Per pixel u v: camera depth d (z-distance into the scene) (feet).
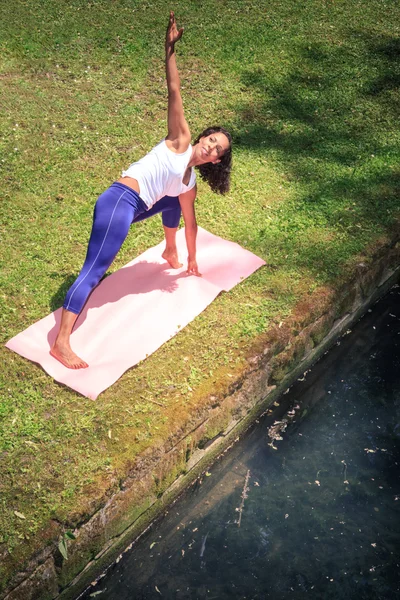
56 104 25.99
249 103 27.09
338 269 19.77
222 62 29.27
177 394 16.05
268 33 31.60
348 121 26.66
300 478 16.94
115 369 16.53
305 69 29.50
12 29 30.04
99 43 29.71
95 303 18.40
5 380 16.30
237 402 17.04
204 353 17.11
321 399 19.07
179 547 15.44
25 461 14.55
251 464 17.29
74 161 23.40
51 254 19.80
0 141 23.94
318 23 32.94
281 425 18.28
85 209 21.48
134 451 14.79
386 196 22.77
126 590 14.64
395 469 17.22
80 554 13.98
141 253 20.20
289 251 20.34
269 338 17.53
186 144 16.81
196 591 14.61
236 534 15.70
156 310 18.19
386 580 14.93
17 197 21.74
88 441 14.99
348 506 16.33
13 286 18.69
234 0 34.04
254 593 14.60
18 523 13.38
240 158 24.12
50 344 17.20
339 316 19.88
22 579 13.01
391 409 18.84
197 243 20.47
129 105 26.32
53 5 32.19
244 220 21.49
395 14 34.40
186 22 31.76
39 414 15.56
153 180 16.69
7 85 26.78
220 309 18.39
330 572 15.03
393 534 15.78
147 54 29.27
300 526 15.89
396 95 28.45
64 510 13.60
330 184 23.21
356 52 31.09
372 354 20.47
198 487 16.74
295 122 26.35
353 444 17.81
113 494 14.33
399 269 22.21
